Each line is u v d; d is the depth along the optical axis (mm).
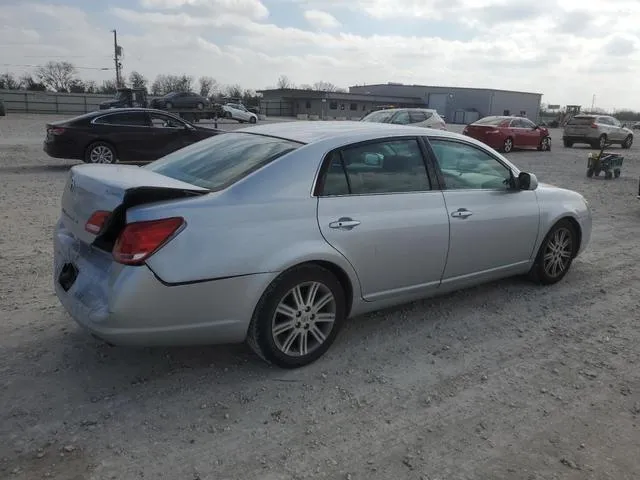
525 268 5160
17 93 50750
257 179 3436
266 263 3328
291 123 4578
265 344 3494
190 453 2828
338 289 3762
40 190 10039
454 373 3730
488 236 4574
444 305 4902
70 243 3582
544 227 5121
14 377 3461
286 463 2779
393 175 4035
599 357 4039
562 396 3490
